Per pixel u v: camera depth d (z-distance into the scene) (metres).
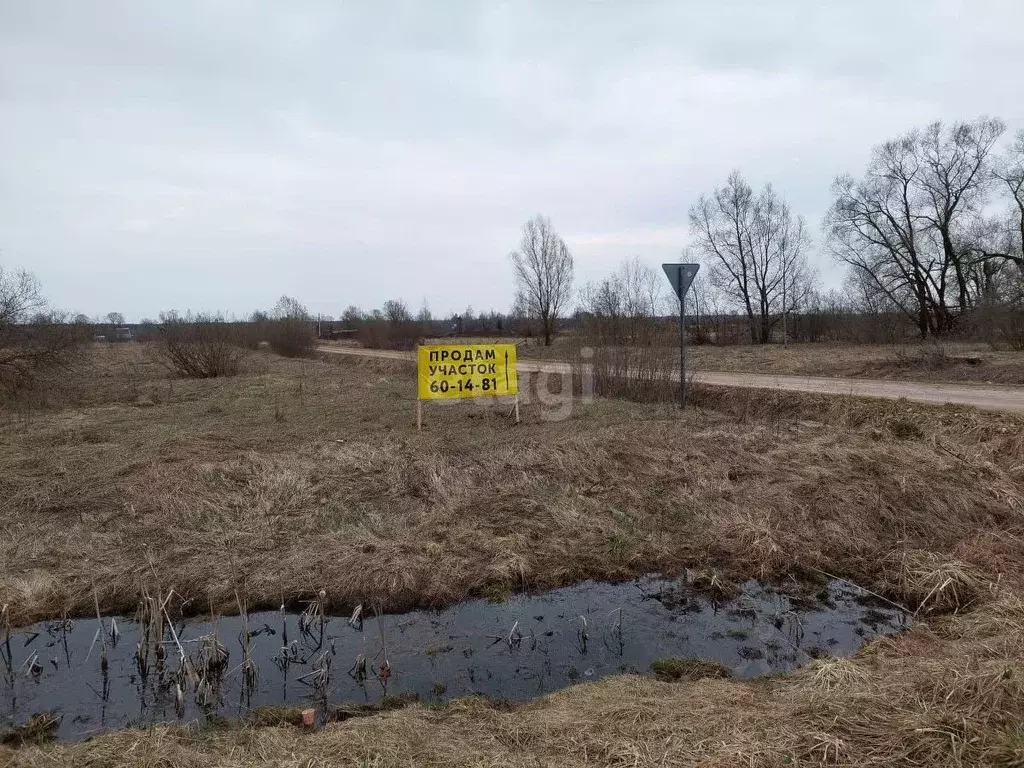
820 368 21.48
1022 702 3.25
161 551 6.36
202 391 19.05
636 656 4.93
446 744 3.45
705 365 24.23
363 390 18.52
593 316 18.95
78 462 9.40
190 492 7.77
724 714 3.63
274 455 9.56
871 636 5.17
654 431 10.41
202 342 24.47
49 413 14.92
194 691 4.39
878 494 7.39
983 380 16.38
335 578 5.91
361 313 60.38
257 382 21.28
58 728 4.07
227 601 5.67
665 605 5.76
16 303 16.41
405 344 45.06
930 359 19.50
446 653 5.00
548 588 6.07
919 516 6.98
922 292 36.22
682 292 13.26
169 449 9.96
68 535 6.69
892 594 5.86
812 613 5.59
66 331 17.56
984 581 5.61
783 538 6.67
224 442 10.65
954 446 8.90
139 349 37.16
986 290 30.62
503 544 6.58
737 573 6.23
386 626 5.41
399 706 4.25
